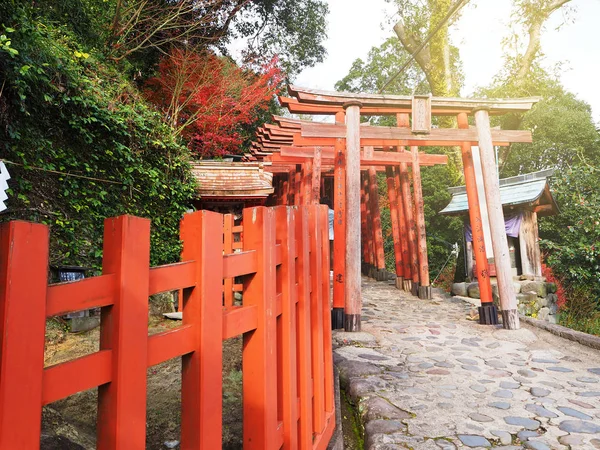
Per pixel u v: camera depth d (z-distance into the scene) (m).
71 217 5.82
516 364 5.00
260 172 10.05
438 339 6.10
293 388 1.84
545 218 14.30
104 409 0.99
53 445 2.12
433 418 3.44
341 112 7.36
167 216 7.72
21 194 5.00
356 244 6.56
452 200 12.91
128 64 10.08
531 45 14.73
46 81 5.21
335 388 3.65
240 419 2.99
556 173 14.12
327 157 9.65
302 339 2.07
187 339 1.22
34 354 0.81
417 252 10.08
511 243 11.51
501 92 15.14
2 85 4.66
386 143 7.37
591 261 12.15
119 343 0.99
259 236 1.61
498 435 3.16
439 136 7.29
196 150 13.17
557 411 3.63
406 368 4.76
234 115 12.99
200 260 1.27
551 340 6.12
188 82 11.64
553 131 20.05
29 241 0.82
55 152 5.59
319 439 2.30
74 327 5.17
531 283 10.55
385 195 18.98
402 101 7.16
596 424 3.37
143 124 7.01
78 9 8.34
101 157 6.29
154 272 1.13
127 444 0.98
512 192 11.58
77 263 5.81
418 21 15.80
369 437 3.16
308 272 2.23
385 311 8.16
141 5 10.01
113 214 6.47
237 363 4.11
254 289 1.60
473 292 10.42
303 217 2.19
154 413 3.12
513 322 6.57
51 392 0.85
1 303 0.77
